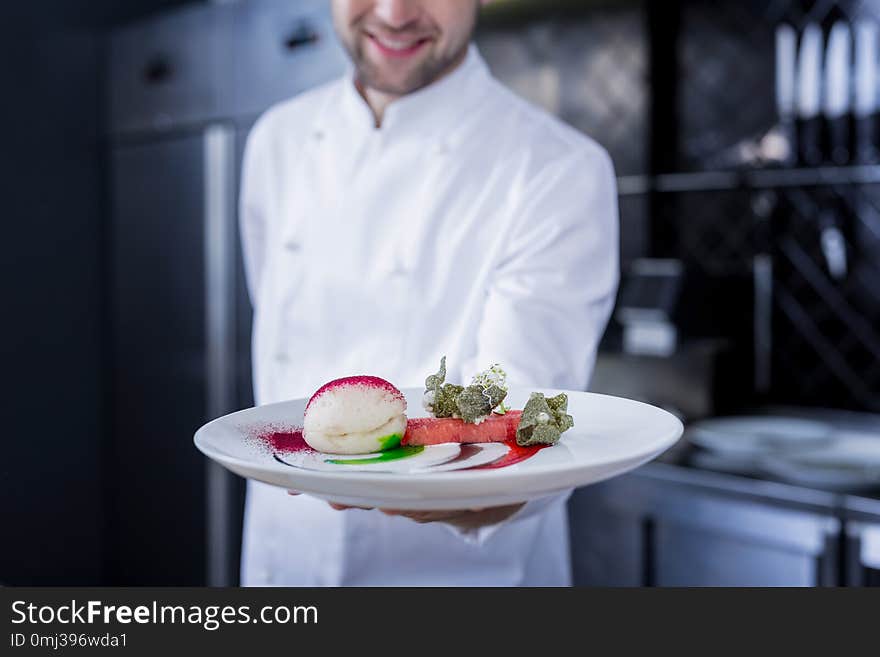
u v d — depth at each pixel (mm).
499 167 1306
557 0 2619
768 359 2682
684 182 2752
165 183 3064
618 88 2691
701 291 2639
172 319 3066
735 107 2654
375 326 1356
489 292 1275
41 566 3426
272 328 1485
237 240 2842
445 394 913
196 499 3051
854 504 1801
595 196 1247
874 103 2422
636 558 2135
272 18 2689
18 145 3365
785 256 2633
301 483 697
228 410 2877
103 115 3480
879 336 2486
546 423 855
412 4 1188
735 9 2627
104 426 3541
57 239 3459
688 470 2049
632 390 2545
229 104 2832
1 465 3350
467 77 1354
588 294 1211
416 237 1317
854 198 2496
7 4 3330
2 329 3352
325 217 1410
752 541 1939
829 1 2463
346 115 1432
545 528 1461
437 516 892
